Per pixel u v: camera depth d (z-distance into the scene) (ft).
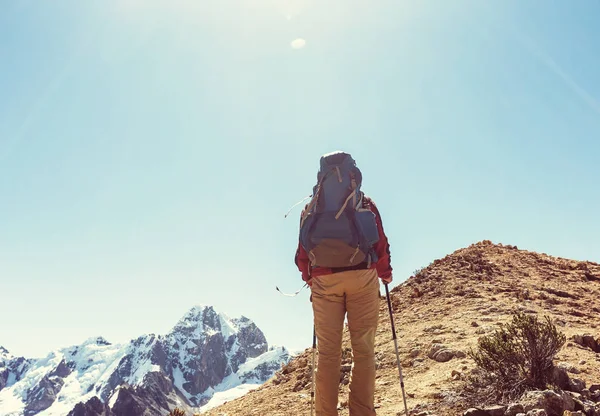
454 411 20.30
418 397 23.67
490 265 56.75
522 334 21.21
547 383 19.90
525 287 47.88
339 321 15.87
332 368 15.85
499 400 19.85
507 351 20.92
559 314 37.93
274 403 31.65
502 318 37.19
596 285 49.75
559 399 18.07
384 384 28.48
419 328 39.19
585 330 32.58
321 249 15.15
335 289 15.48
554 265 58.34
